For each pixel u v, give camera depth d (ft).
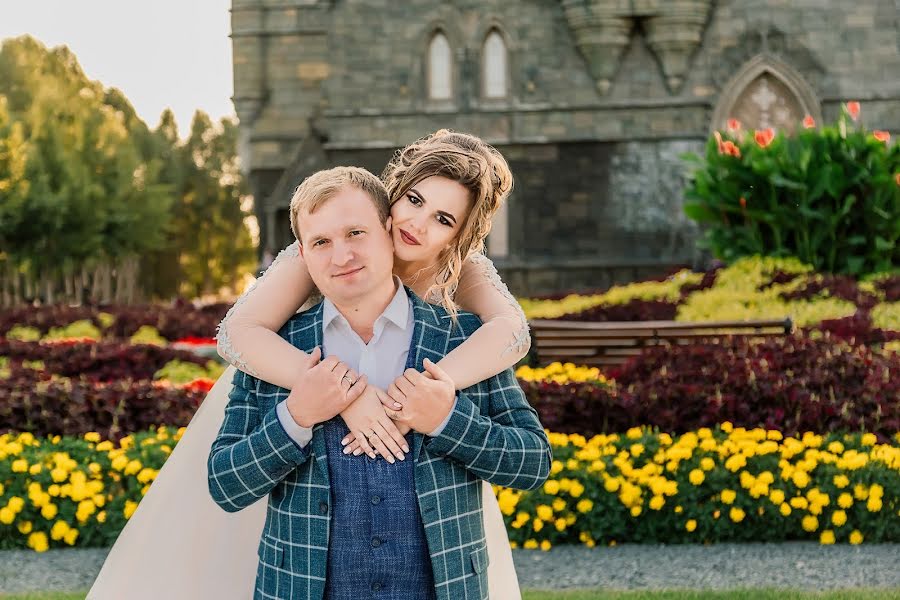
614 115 106.32
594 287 106.42
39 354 40.96
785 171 53.67
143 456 23.32
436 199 9.63
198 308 75.61
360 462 9.24
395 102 107.76
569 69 106.83
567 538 22.88
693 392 25.00
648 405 25.05
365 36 107.96
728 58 106.22
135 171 185.37
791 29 106.32
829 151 53.62
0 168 151.64
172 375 39.34
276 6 116.37
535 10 106.93
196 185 256.93
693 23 104.42
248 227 261.44
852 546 22.16
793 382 25.22
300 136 116.67
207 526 10.65
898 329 44.78
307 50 116.67
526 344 9.92
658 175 106.01
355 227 9.21
